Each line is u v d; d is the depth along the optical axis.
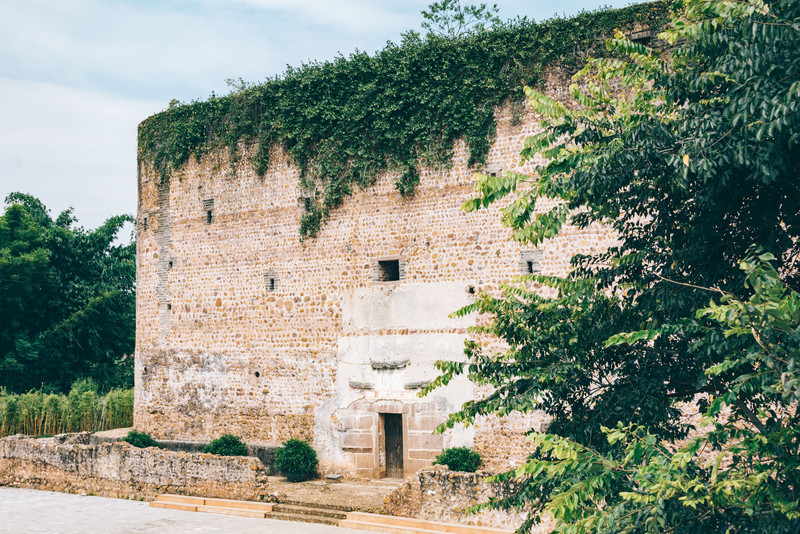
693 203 7.71
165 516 16.58
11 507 17.98
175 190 23.23
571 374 8.14
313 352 20.06
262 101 21.30
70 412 27.62
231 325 21.61
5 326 36.75
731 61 6.62
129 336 41.31
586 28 16.77
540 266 17.05
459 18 19.09
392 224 19.08
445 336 18.12
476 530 13.81
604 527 5.83
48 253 38.47
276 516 16.09
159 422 22.81
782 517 5.75
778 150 6.26
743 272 7.04
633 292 8.23
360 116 19.39
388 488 17.78
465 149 18.08
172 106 23.52
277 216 20.98
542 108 7.56
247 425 21.02
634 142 7.07
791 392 5.34
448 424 8.52
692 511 5.96
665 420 7.68
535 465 6.23
